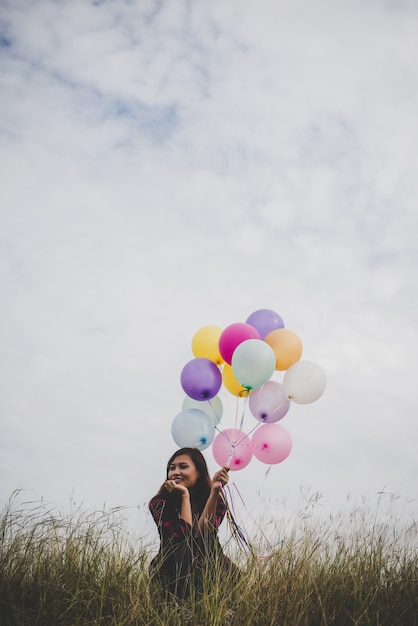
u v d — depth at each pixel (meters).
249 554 3.75
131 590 3.36
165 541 3.65
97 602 3.23
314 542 3.75
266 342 4.73
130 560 3.62
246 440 4.50
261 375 4.41
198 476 4.05
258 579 3.46
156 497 3.87
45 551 3.55
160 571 3.55
